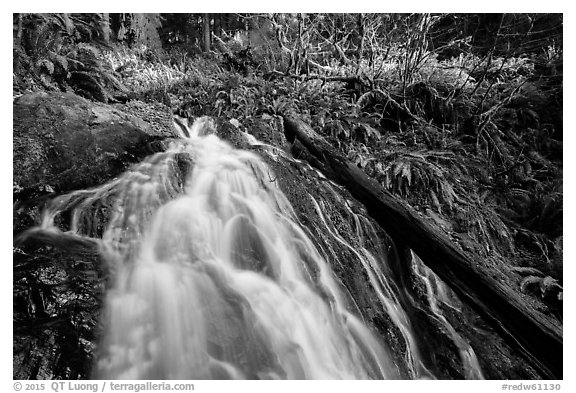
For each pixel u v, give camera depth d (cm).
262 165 384
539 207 545
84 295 228
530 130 687
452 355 326
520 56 800
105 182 321
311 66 766
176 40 1144
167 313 248
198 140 426
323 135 553
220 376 233
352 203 396
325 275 322
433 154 556
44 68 469
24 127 323
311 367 267
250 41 866
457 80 687
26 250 241
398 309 347
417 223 351
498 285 309
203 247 298
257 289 285
